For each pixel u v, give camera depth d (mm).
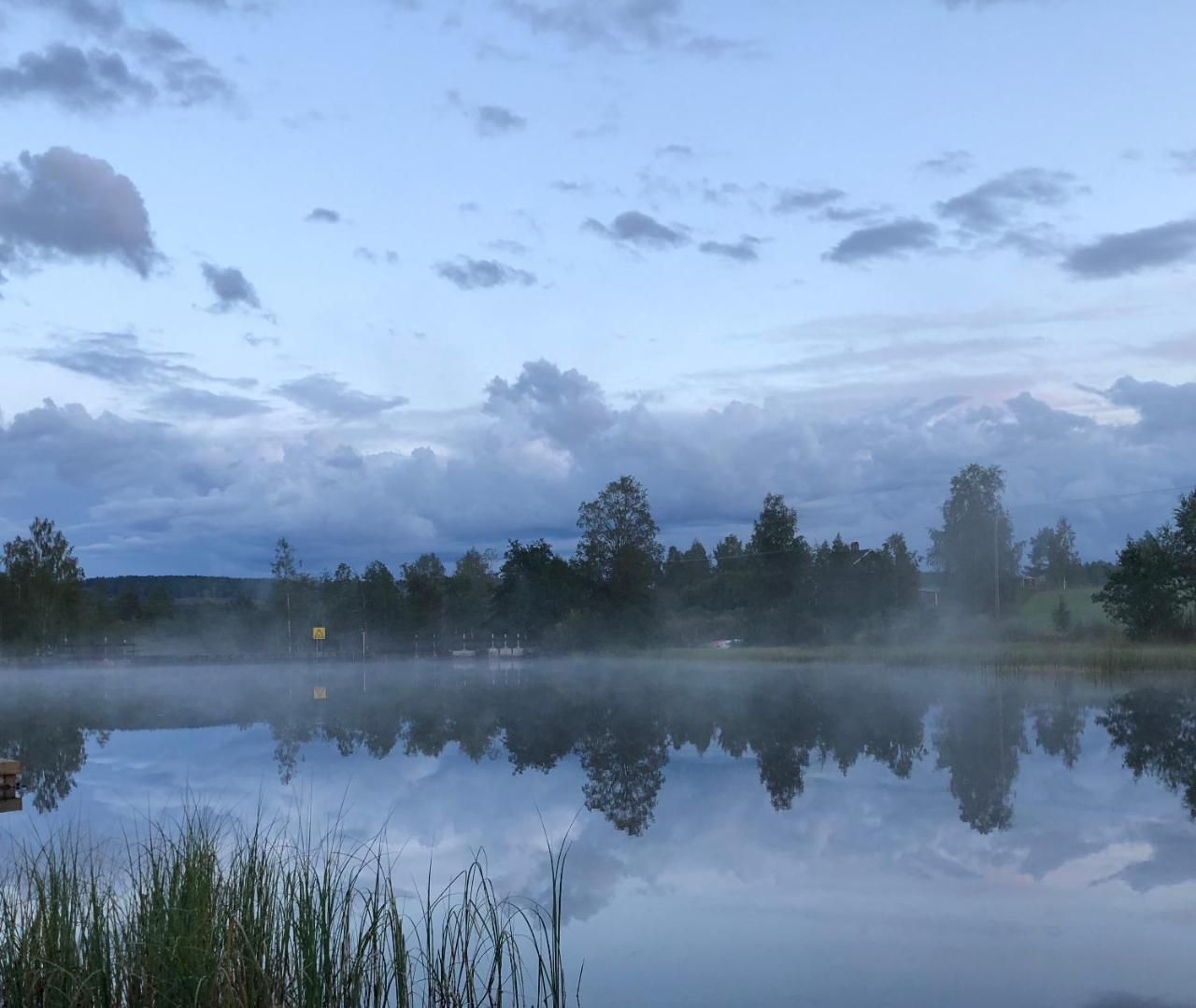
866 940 8797
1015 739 20859
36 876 7438
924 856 11617
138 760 20047
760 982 7863
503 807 14758
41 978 6566
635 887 10539
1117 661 40625
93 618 98750
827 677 42500
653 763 18859
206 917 6738
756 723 25188
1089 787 15492
